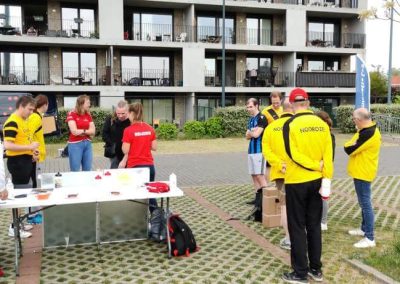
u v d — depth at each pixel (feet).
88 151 24.63
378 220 23.65
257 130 23.94
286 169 15.44
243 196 29.81
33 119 21.52
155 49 88.84
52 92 81.10
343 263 17.35
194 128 70.90
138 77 88.53
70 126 23.75
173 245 18.24
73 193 17.81
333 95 99.45
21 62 82.79
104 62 86.84
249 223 23.12
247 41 95.14
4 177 15.42
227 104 93.66
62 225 19.56
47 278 16.03
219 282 15.64
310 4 98.58
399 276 15.57
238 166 43.37
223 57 80.59
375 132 18.53
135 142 20.93
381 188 32.48
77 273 16.52
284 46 92.84
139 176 19.72
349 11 96.58
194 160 47.57
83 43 81.00
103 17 81.87
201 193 30.83
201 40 90.48
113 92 82.38
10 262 17.67
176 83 90.48
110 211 20.10
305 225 15.71
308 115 15.29
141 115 21.13
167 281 15.74
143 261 17.75
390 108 78.02
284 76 94.73
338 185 33.58
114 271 16.71
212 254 18.49
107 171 19.62
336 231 21.61
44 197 17.12
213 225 22.79
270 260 17.75
